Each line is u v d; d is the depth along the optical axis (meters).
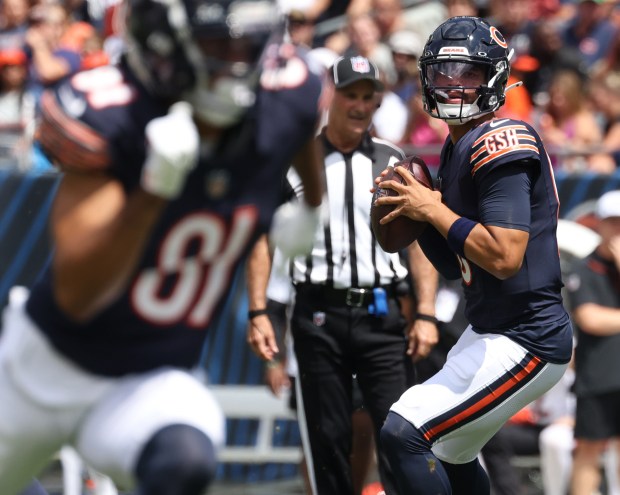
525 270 13.52
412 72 26.94
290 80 10.78
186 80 9.85
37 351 10.41
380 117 26.02
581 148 25.61
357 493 18.72
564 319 13.77
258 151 10.48
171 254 10.37
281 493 22.72
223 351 23.05
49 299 10.37
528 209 13.21
